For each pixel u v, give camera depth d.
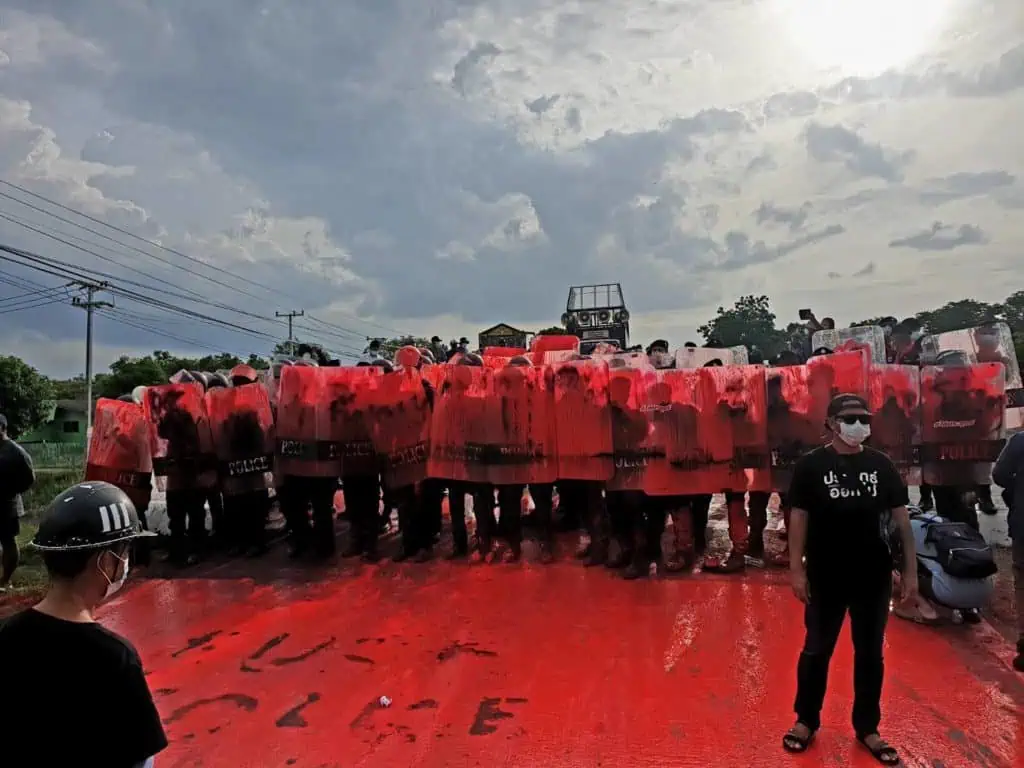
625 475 6.64
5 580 6.81
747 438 6.59
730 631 5.17
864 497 3.46
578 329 28.39
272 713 4.11
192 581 6.87
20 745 1.74
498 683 4.43
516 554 7.24
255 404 7.54
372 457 7.34
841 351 6.85
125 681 1.87
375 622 5.58
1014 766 3.43
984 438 6.40
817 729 3.71
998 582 6.21
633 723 3.90
